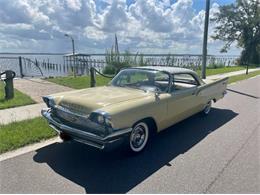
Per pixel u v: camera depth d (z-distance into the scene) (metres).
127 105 4.02
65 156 4.27
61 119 4.38
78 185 3.41
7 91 8.25
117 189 3.34
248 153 4.54
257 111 7.82
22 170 3.77
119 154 4.38
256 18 49.88
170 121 5.15
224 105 8.70
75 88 10.76
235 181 3.57
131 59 18.98
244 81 17.02
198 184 3.48
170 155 4.41
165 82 5.14
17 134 5.00
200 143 5.01
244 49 51.84
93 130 3.90
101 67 20.42
